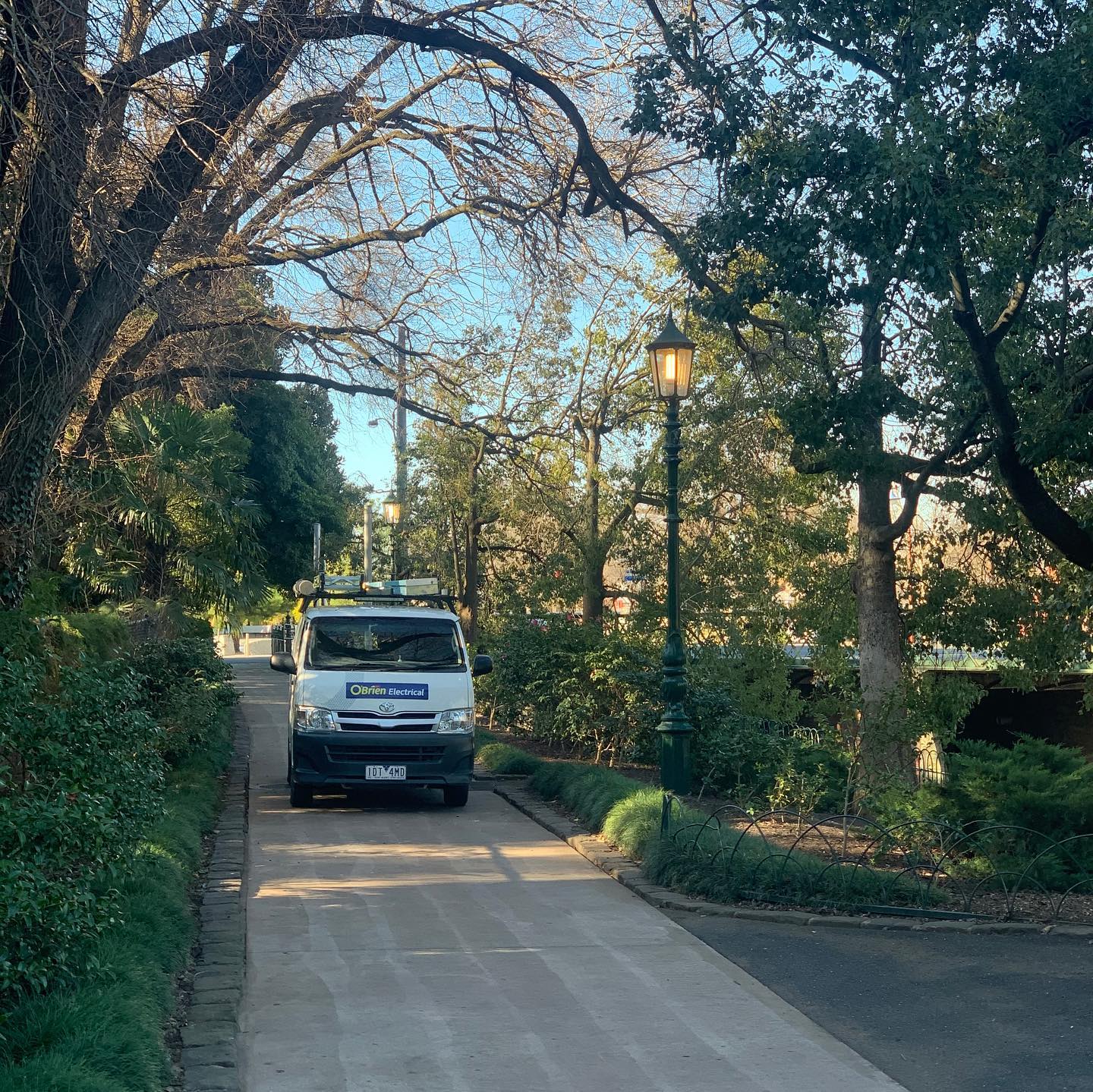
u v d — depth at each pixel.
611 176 14.59
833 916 8.52
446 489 28.42
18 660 8.43
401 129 15.87
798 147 11.28
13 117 9.62
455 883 9.80
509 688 20.00
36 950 5.76
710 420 23.33
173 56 11.50
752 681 22.06
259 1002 6.61
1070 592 14.05
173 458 24.31
